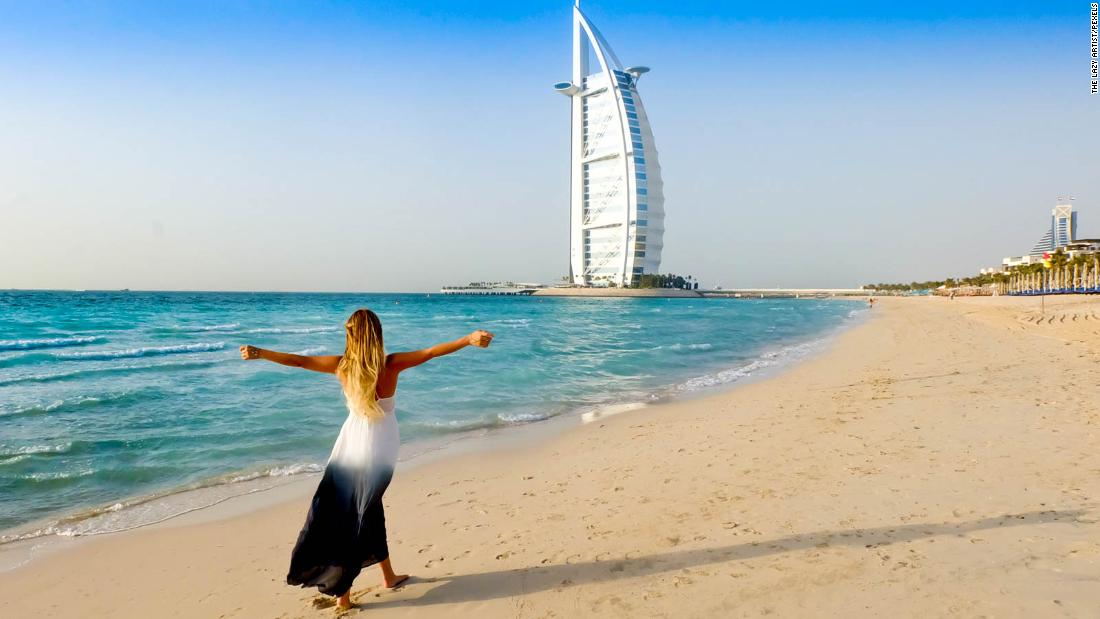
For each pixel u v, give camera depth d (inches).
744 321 2081.7
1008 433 309.1
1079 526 176.7
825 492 227.8
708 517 207.9
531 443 361.1
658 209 7445.9
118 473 297.1
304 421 410.6
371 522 156.0
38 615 163.5
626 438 365.7
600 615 143.4
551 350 943.7
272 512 247.0
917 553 164.7
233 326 1472.7
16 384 544.1
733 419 406.3
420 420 426.6
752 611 139.5
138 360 743.7
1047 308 2144.4
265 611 159.0
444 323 1809.8
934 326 1416.1
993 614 129.9
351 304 3651.6
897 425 346.9
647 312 3132.4
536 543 194.9
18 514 244.2
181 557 201.5
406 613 151.6
